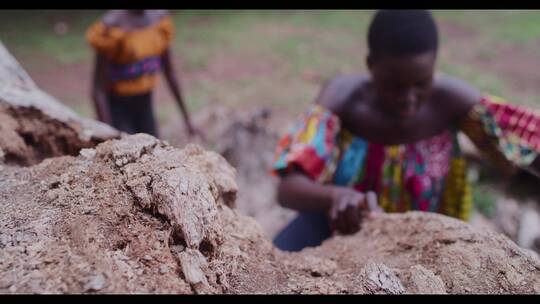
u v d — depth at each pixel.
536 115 2.18
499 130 2.22
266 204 3.95
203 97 6.87
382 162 2.27
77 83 7.47
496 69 7.74
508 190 4.25
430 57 1.99
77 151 1.81
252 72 7.80
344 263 1.45
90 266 0.97
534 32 9.12
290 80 7.50
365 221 1.79
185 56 8.32
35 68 7.86
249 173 4.29
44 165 1.35
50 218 1.12
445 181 2.37
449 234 1.42
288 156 2.17
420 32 1.95
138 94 3.73
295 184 2.13
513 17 9.95
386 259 1.42
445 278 1.28
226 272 1.18
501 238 1.38
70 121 1.83
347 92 2.25
